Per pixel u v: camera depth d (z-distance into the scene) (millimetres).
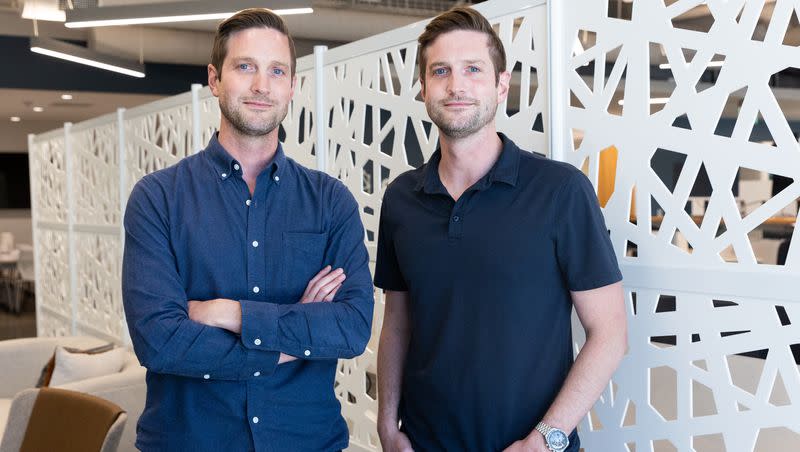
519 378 1684
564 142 2025
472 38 1720
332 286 1788
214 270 1725
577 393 1622
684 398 1801
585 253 1644
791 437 2057
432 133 2482
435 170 1827
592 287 1634
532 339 1684
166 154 4641
